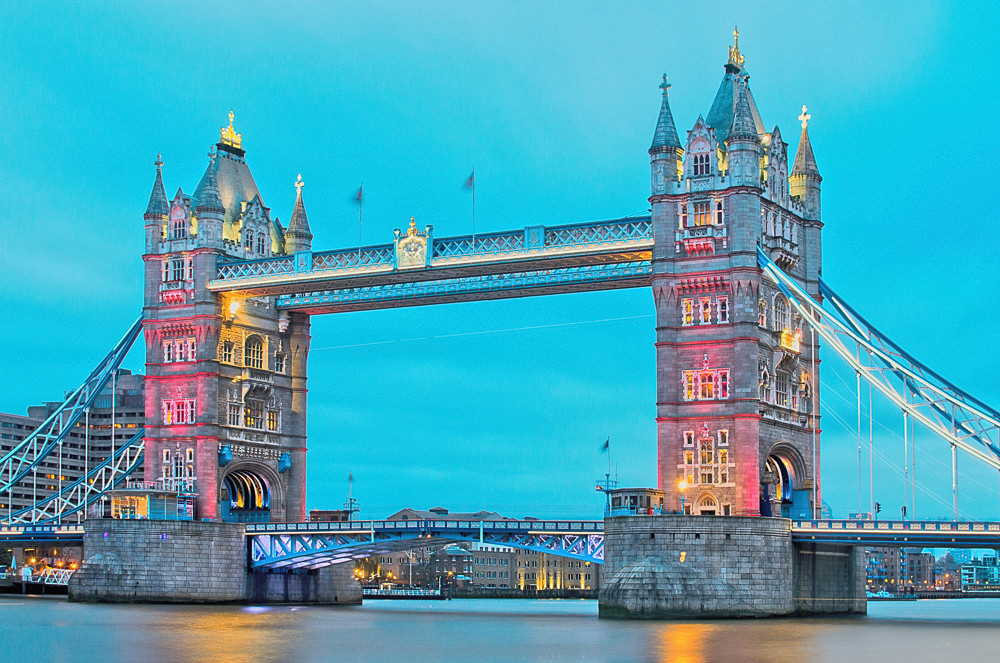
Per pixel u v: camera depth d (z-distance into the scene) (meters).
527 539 130.50
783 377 127.06
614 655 83.38
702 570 112.19
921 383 115.44
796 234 130.38
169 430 149.88
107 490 157.25
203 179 152.75
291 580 154.88
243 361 152.88
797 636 96.44
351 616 129.00
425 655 85.25
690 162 123.94
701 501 120.25
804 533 116.81
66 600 149.38
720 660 80.00
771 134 128.25
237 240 154.50
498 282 136.50
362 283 142.62
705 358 121.56
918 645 90.62
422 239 136.38
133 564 140.00
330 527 141.62
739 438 119.06
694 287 122.38
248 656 84.12
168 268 152.12
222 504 151.88
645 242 124.81
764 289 123.69
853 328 127.94
